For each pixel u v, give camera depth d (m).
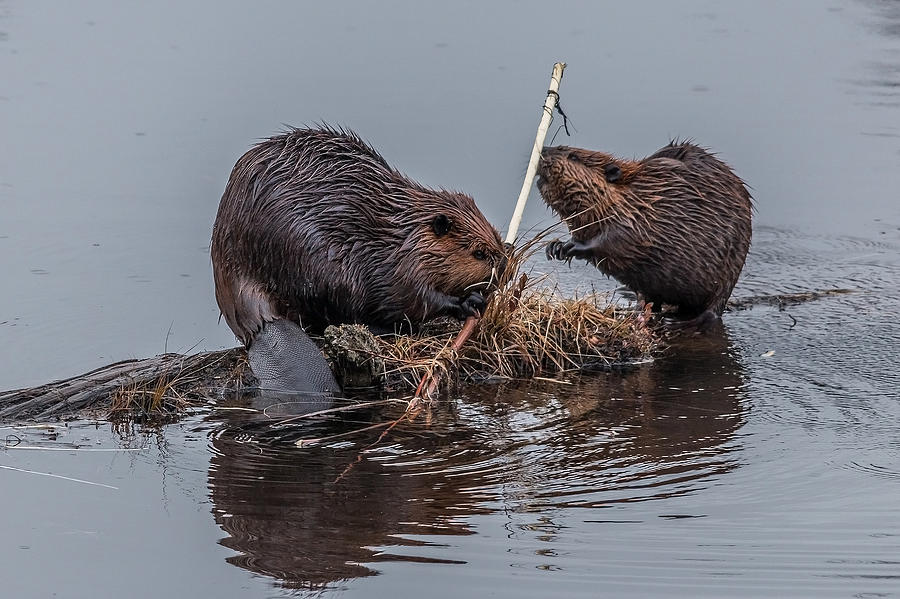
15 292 25.28
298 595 14.22
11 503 16.58
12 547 15.33
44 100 38.75
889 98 40.06
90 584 14.45
